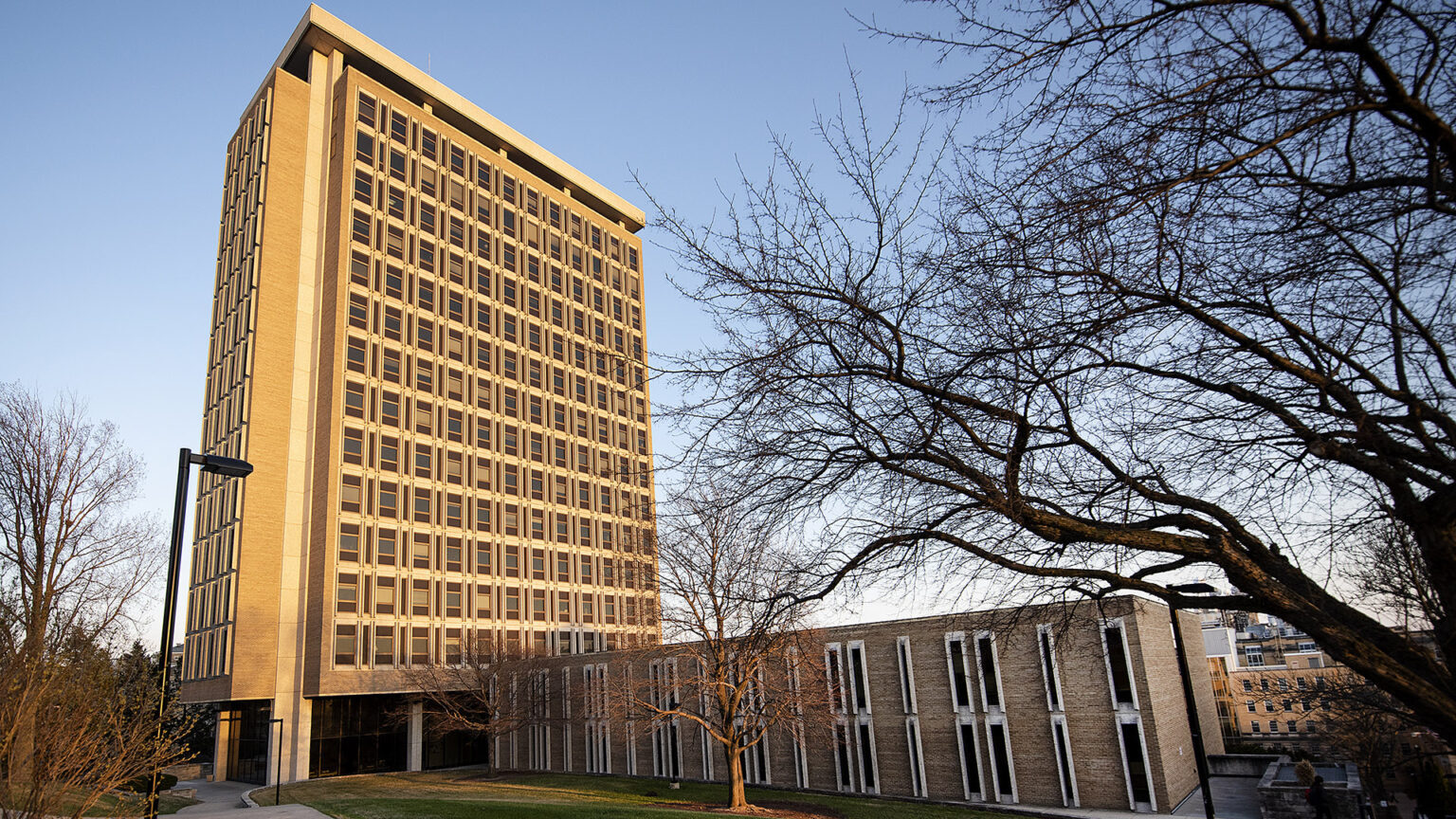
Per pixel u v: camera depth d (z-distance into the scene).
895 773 36.22
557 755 51.41
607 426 71.75
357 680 50.56
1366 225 5.50
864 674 38.03
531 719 49.59
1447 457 5.26
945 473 7.45
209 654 52.16
